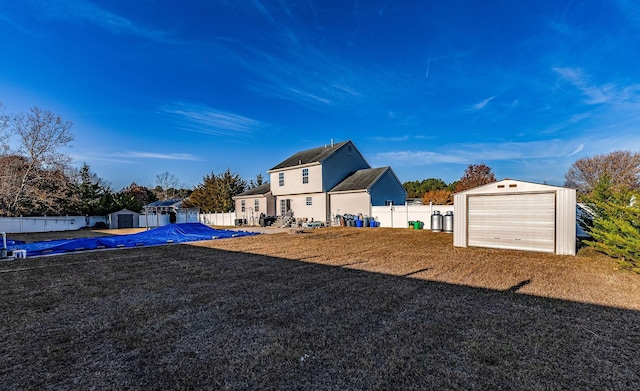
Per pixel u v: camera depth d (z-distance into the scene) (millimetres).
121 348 3436
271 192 27969
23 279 6977
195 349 3395
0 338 3732
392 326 4004
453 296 5328
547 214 9734
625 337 3619
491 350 3307
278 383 2715
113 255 10469
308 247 12000
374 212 21609
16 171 23766
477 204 11273
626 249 7016
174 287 6141
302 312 4574
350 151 26578
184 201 44094
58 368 2998
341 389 2611
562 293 5445
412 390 2588
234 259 9430
